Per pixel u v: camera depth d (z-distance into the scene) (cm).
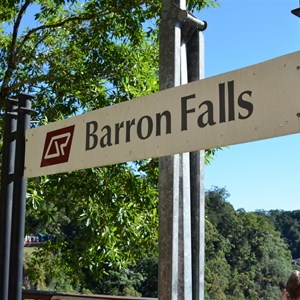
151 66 823
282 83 220
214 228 6303
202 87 250
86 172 706
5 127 373
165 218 263
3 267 354
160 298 258
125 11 766
